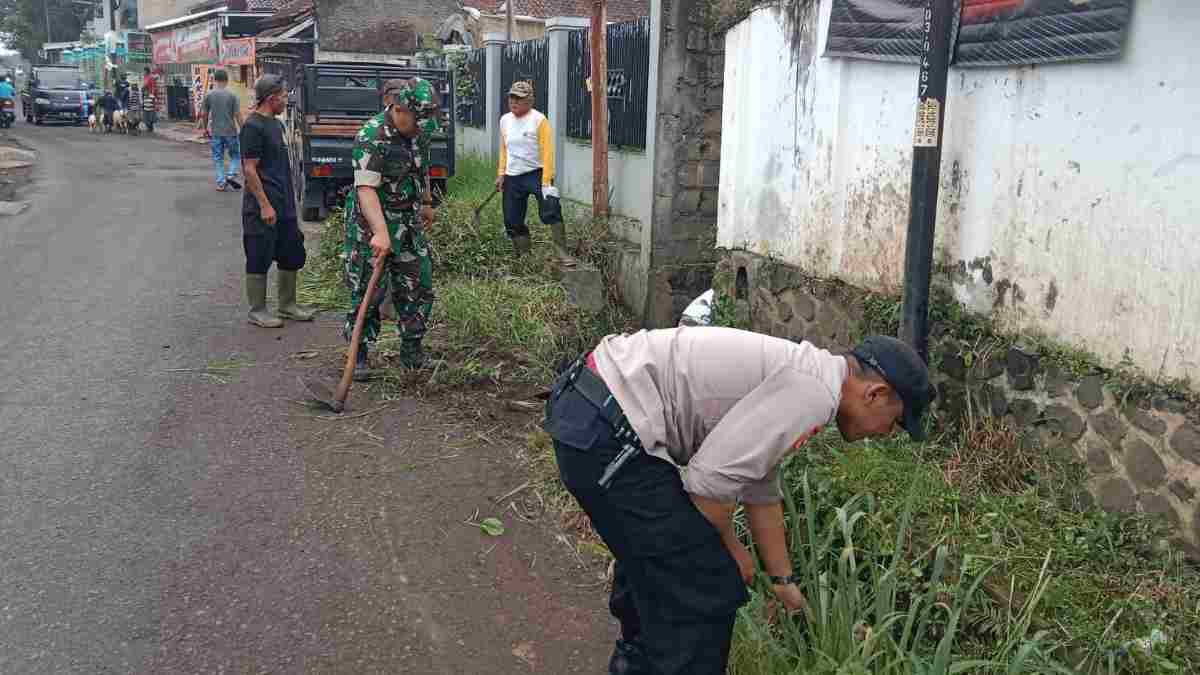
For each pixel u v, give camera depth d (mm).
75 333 6879
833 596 3354
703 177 8617
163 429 5172
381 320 6582
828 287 5762
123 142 28547
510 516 4434
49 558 3855
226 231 11648
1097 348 3934
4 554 3865
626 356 2684
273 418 5398
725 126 7270
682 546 2580
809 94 5973
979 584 3385
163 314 7465
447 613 3662
